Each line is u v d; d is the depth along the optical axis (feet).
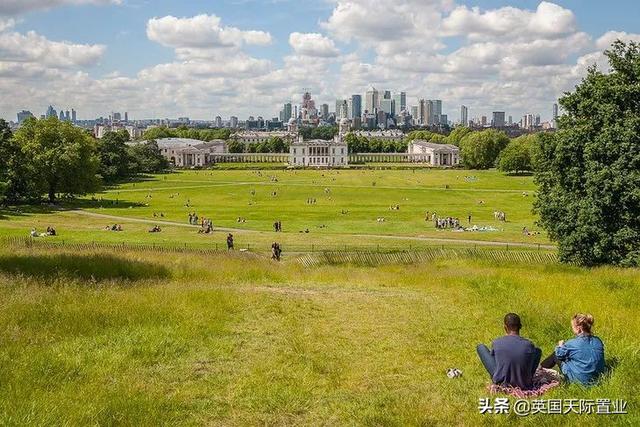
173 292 75.15
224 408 38.55
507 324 43.32
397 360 50.26
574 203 147.23
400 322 65.10
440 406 38.01
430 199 470.39
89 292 71.15
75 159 416.26
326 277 111.75
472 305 74.28
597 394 38.09
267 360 49.44
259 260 152.76
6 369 42.52
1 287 70.85
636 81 149.79
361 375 46.11
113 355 47.91
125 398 38.55
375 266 153.28
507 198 473.67
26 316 57.52
